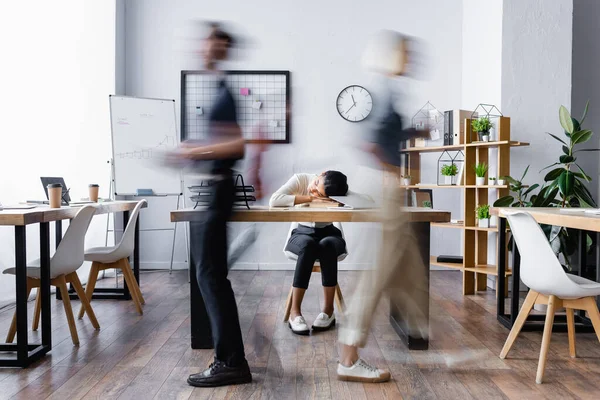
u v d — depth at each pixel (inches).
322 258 133.4
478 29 206.5
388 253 96.5
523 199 182.5
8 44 157.9
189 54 91.7
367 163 94.0
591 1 202.7
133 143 202.5
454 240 229.6
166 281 203.8
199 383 95.7
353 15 226.2
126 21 226.7
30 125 168.9
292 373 101.8
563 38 185.3
